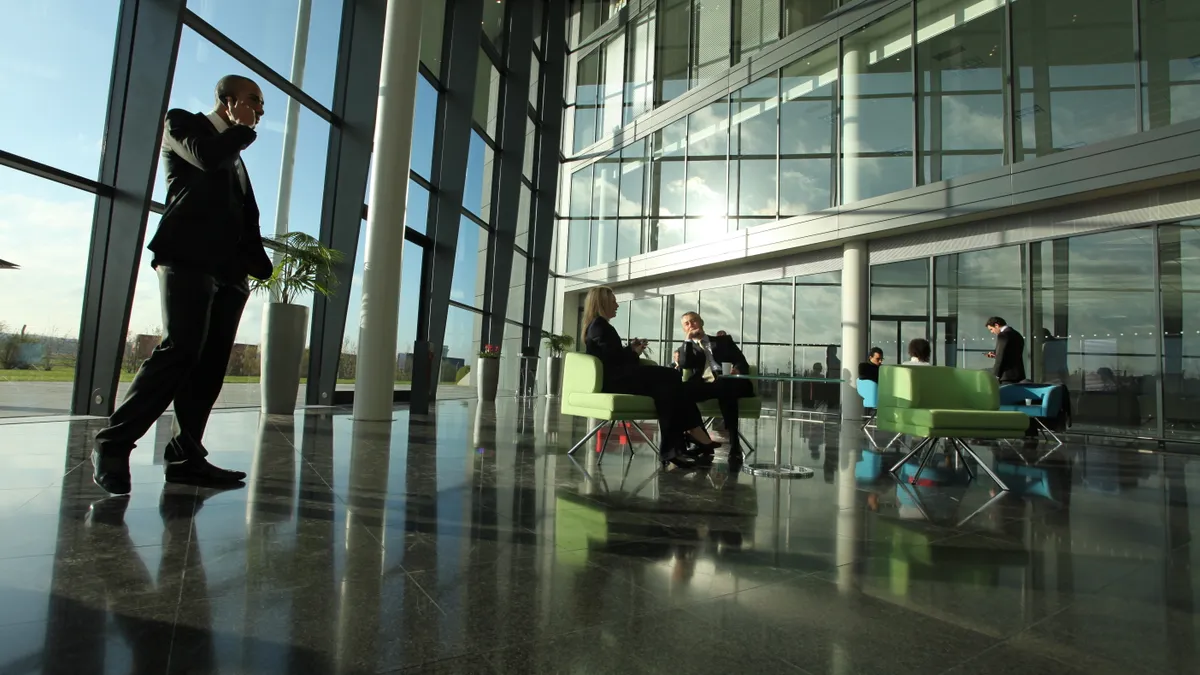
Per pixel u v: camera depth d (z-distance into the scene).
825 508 2.73
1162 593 1.70
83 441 3.69
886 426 4.21
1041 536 2.33
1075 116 7.58
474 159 11.19
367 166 7.37
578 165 15.33
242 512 2.22
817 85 10.21
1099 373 7.24
